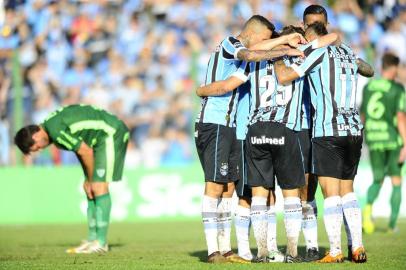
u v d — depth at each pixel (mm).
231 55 20594
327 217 20641
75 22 55750
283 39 20781
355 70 20922
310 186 22172
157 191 44625
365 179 43812
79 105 26703
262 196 21312
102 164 26656
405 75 52906
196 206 44688
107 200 26891
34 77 51438
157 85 53094
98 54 54531
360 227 20656
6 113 45625
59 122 25781
